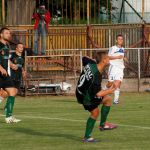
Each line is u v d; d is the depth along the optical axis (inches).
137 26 2180.1
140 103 1653.5
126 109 1492.4
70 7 2237.9
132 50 2050.9
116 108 1518.2
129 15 2316.7
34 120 1266.0
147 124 1193.4
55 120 1266.0
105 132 1080.8
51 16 2274.9
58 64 1998.0
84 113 1406.3
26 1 2234.3
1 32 1239.5
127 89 2043.6
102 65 943.0
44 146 943.0
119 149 916.6
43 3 2249.0
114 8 2322.8
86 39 2169.0
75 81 1974.7
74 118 1301.7
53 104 1646.2
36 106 1592.0
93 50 1998.0
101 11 2309.3
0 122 1238.3
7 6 2236.7
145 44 2180.1
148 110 1465.3
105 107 1082.7
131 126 1161.4
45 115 1365.7
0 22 2241.6
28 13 2239.2
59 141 988.6
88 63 948.6
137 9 2345.0
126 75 2047.2
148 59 2060.8
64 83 1948.8
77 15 2244.1
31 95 1907.0
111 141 986.7
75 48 2161.7
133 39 2182.6
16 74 1561.3
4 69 1216.2
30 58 1957.4
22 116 1343.5
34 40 2066.9
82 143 967.0
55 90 1929.1
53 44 2151.8
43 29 2050.9
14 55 1566.2
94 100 949.2
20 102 1717.5
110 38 2176.4
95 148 922.7
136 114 1374.3
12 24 2224.4
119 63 1610.5
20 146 947.3
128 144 960.9
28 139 1013.8
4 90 1263.5
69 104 1642.5
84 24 2190.0
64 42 2158.0
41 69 1974.7
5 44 1238.3
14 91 1229.7
